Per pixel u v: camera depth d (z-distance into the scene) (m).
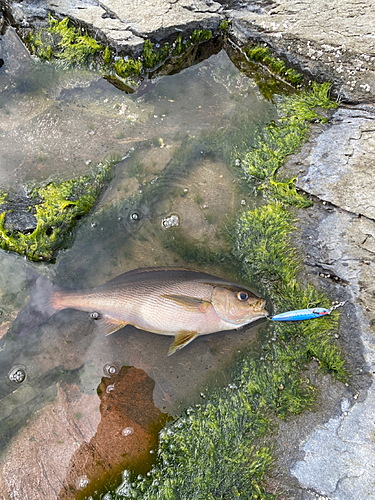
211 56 0.79
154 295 0.52
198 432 0.49
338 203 0.59
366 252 0.54
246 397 0.50
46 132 0.69
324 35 0.72
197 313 0.52
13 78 0.76
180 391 0.51
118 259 0.59
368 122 0.65
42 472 0.48
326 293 0.54
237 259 0.59
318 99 0.71
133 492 0.46
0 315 0.55
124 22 0.74
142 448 0.49
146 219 0.62
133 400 0.51
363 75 0.69
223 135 0.69
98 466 0.48
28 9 0.78
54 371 0.53
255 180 0.65
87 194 0.63
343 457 0.45
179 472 0.47
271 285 0.57
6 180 0.64
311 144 0.65
